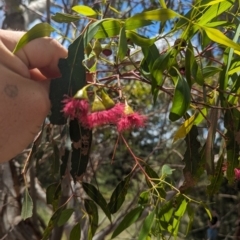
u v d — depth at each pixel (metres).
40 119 0.19
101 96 0.20
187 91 0.20
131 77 0.21
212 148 0.23
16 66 0.19
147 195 0.27
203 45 0.23
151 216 0.26
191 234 1.14
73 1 0.58
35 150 0.24
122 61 0.22
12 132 0.18
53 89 0.19
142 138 0.86
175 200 0.27
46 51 0.20
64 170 0.21
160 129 0.81
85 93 0.18
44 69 0.20
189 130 0.25
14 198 0.64
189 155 0.25
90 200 0.26
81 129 0.20
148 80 0.21
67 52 0.20
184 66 0.22
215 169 0.27
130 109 0.20
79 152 0.20
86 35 0.19
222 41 0.19
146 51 0.21
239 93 0.24
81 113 0.19
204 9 0.21
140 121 0.20
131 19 0.19
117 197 0.26
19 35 0.20
